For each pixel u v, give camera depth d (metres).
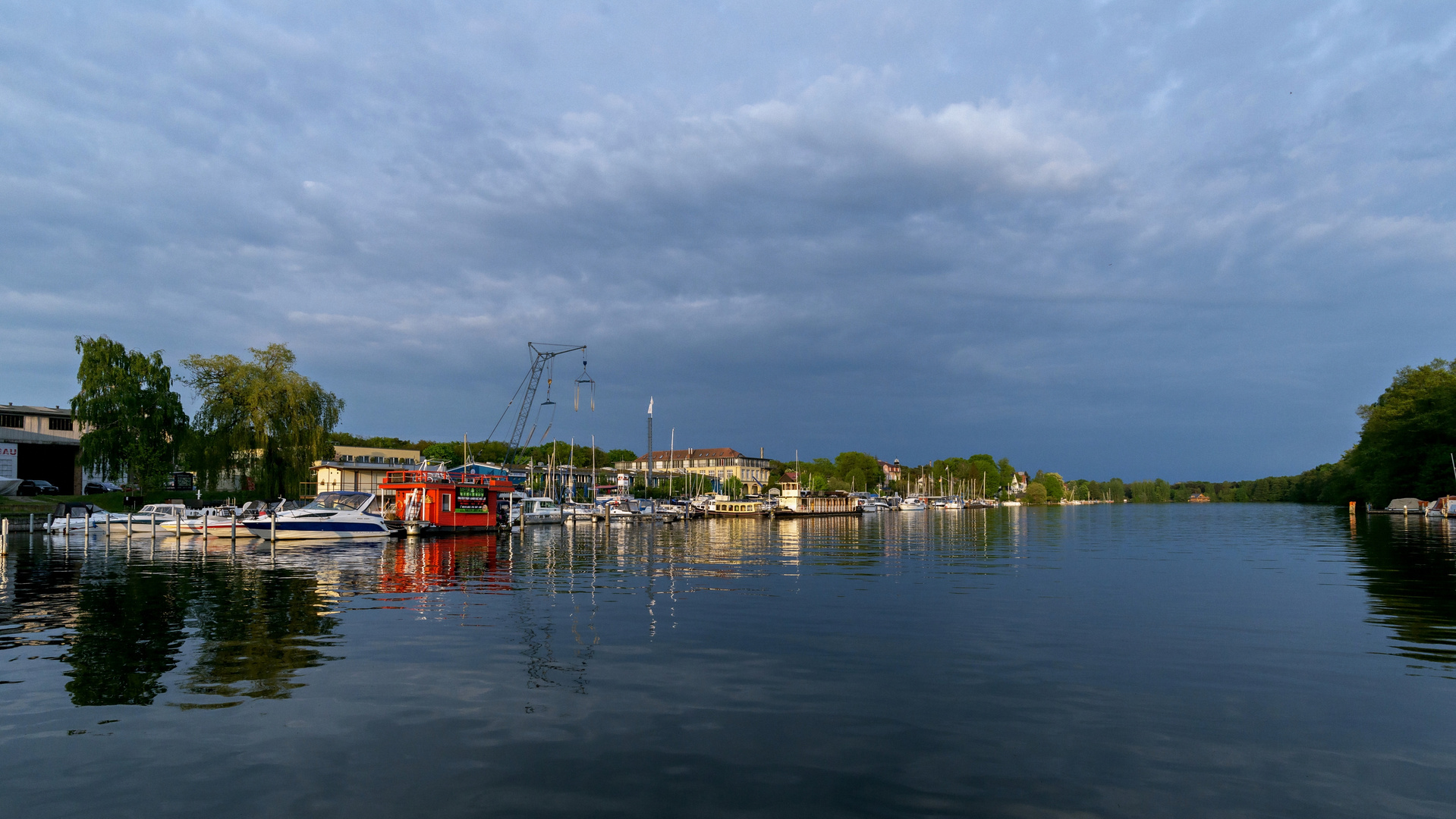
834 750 10.86
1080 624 20.30
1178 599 24.98
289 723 11.91
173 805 9.13
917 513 163.25
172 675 14.76
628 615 21.66
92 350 76.75
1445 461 94.81
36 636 18.53
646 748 10.91
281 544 51.03
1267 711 12.67
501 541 55.38
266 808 9.02
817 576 32.12
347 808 9.02
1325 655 16.59
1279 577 31.66
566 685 14.09
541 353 109.44
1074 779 9.91
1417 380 105.06
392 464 126.62
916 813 8.92
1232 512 159.50
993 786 9.68
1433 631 19.33
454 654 16.56
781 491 128.38
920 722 12.05
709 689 13.86
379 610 22.41
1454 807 9.12
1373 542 53.50
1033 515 148.00
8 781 9.79
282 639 18.20
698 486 179.25
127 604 23.61
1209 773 10.12
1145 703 13.05
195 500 81.81
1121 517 130.25
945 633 18.94
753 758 10.54
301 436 76.69
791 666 15.55
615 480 175.25
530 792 9.45
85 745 11.00
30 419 98.44
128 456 76.44
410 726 11.75
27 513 70.75
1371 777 9.98
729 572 33.94
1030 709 12.73
